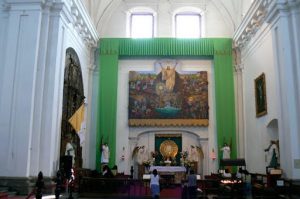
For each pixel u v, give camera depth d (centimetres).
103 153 2041
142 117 2133
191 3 2281
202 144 2112
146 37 2252
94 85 2178
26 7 1384
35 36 1361
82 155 1950
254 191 1215
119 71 2228
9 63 1346
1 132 1299
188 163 1975
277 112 1416
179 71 2194
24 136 1291
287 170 1306
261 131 1706
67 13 1515
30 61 1342
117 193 1395
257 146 1772
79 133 1711
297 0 1341
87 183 1373
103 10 2230
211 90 2178
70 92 1659
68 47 1645
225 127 2081
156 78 2181
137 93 2164
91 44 2127
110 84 2159
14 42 1361
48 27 1419
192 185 1159
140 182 1438
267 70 1611
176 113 2130
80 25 1803
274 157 1487
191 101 2144
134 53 2188
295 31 1343
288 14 1377
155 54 2184
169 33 2255
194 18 2300
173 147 2127
